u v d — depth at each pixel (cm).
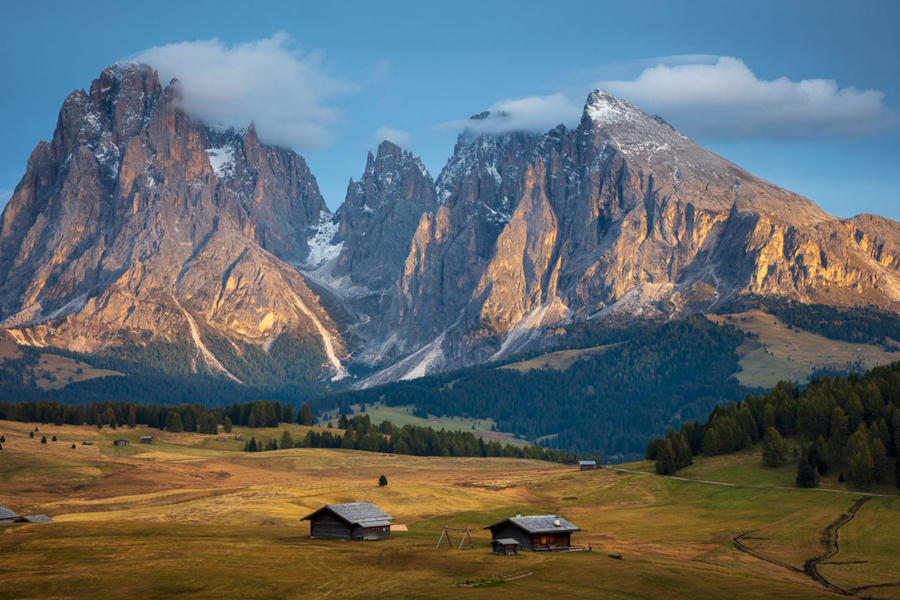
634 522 14775
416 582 8306
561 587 8256
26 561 9100
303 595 7900
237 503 14825
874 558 11338
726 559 11081
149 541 10206
